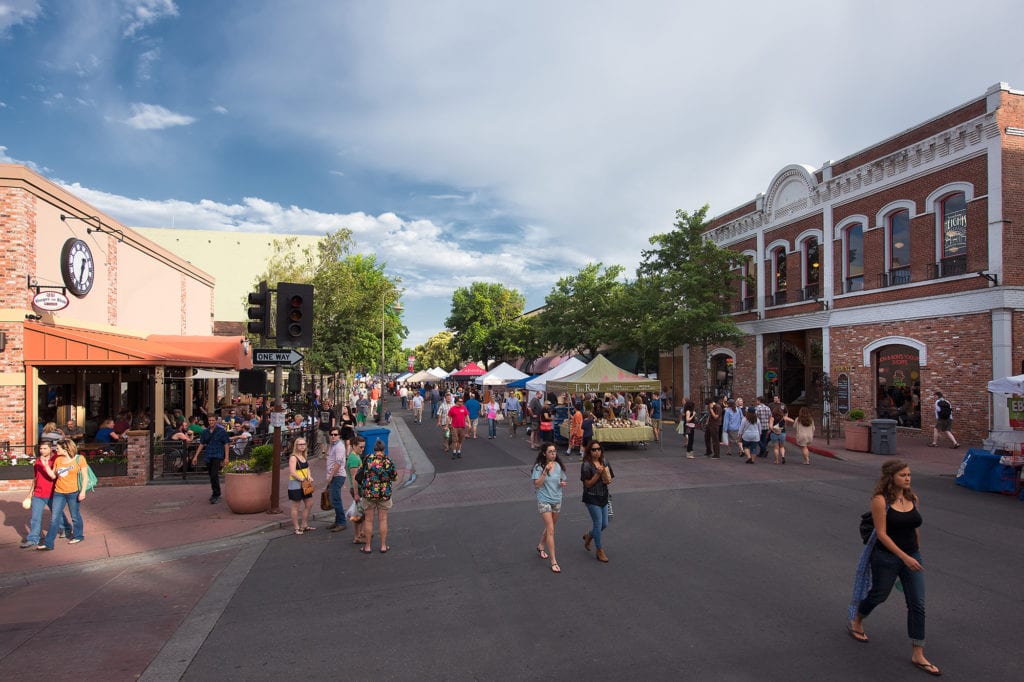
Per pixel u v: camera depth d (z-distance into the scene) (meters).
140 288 21.20
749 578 7.11
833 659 5.04
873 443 17.28
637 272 30.48
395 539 9.37
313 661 5.24
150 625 6.14
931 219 19.23
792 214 25.75
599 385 19.86
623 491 12.51
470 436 24.28
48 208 15.56
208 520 10.51
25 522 10.51
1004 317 16.83
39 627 6.12
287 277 31.53
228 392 30.23
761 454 17.17
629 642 5.44
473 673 4.94
